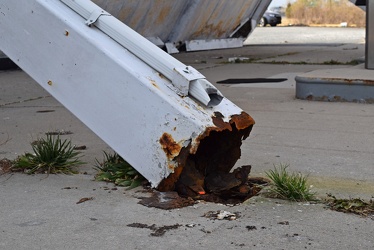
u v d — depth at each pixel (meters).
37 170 5.90
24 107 9.80
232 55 19.09
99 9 5.71
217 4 19.11
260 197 5.14
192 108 5.11
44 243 4.20
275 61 16.94
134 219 4.65
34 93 11.31
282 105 9.77
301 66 15.65
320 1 44.25
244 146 6.96
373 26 11.45
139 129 5.23
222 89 11.65
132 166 5.36
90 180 5.65
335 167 6.06
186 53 19.52
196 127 4.96
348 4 43.03
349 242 4.19
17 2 5.82
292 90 11.37
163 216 4.71
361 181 5.60
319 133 7.63
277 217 4.67
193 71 5.28
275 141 7.21
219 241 4.21
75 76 5.52
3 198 5.16
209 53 19.75
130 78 5.23
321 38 27.53
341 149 6.80
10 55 5.92
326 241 4.20
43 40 5.69
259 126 8.11
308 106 9.62
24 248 4.12
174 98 5.13
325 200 5.05
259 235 4.32
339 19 42.97
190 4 18.14
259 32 33.25
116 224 4.55
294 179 5.19
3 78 13.52
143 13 16.14
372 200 5.02
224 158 5.64
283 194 5.09
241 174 5.51
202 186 5.38
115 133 5.37
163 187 5.17
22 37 5.82
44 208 4.91
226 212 4.77
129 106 5.27
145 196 5.16
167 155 5.08
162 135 5.10
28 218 4.69
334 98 10.00
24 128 8.07
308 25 42.16
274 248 4.09
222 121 5.14
